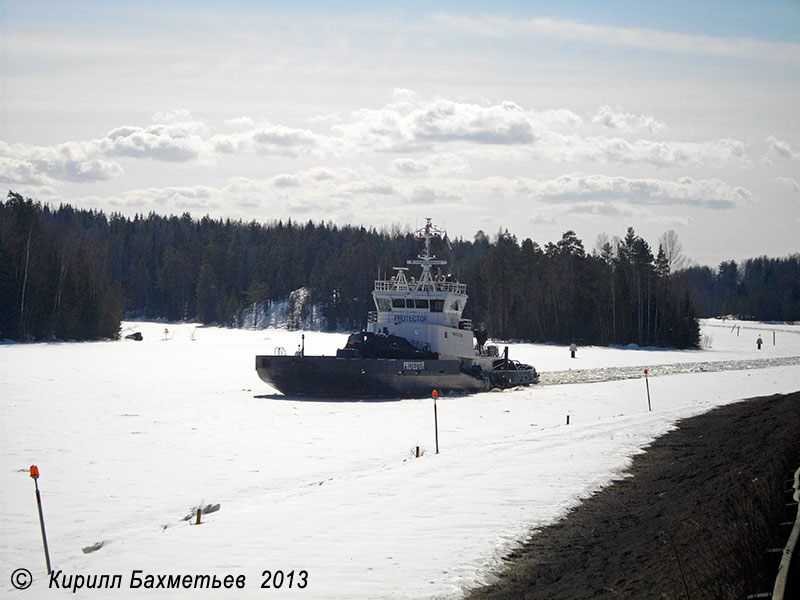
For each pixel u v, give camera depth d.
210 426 42.06
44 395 56.09
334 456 33.34
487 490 25.64
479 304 182.00
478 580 17.56
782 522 16.89
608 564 18.14
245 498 25.47
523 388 66.31
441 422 44.38
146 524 22.50
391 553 19.16
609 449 33.72
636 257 166.75
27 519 23.09
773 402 48.66
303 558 18.69
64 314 139.38
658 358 114.88
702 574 15.54
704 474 26.97
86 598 16.44
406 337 57.81
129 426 41.88
